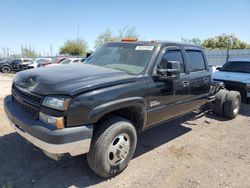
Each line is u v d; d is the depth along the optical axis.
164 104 4.31
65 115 2.97
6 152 4.18
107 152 3.37
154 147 4.78
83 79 3.35
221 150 4.78
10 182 3.35
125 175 3.70
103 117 3.49
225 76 8.17
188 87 4.92
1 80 14.83
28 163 3.88
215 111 7.04
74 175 3.63
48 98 3.05
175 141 5.13
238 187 3.56
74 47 52.41
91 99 3.12
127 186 3.44
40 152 4.22
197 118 6.84
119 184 3.47
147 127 4.20
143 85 3.82
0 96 8.55
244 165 4.21
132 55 4.36
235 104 6.87
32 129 3.09
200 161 4.28
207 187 3.51
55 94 3.03
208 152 4.66
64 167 3.82
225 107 6.79
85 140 3.08
